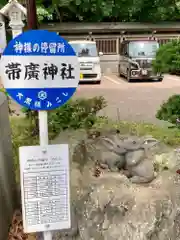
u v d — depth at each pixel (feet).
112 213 8.46
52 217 7.10
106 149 10.35
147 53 44.11
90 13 49.19
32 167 6.82
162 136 17.10
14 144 15.24
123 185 9.04
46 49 6.52
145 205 8.23
